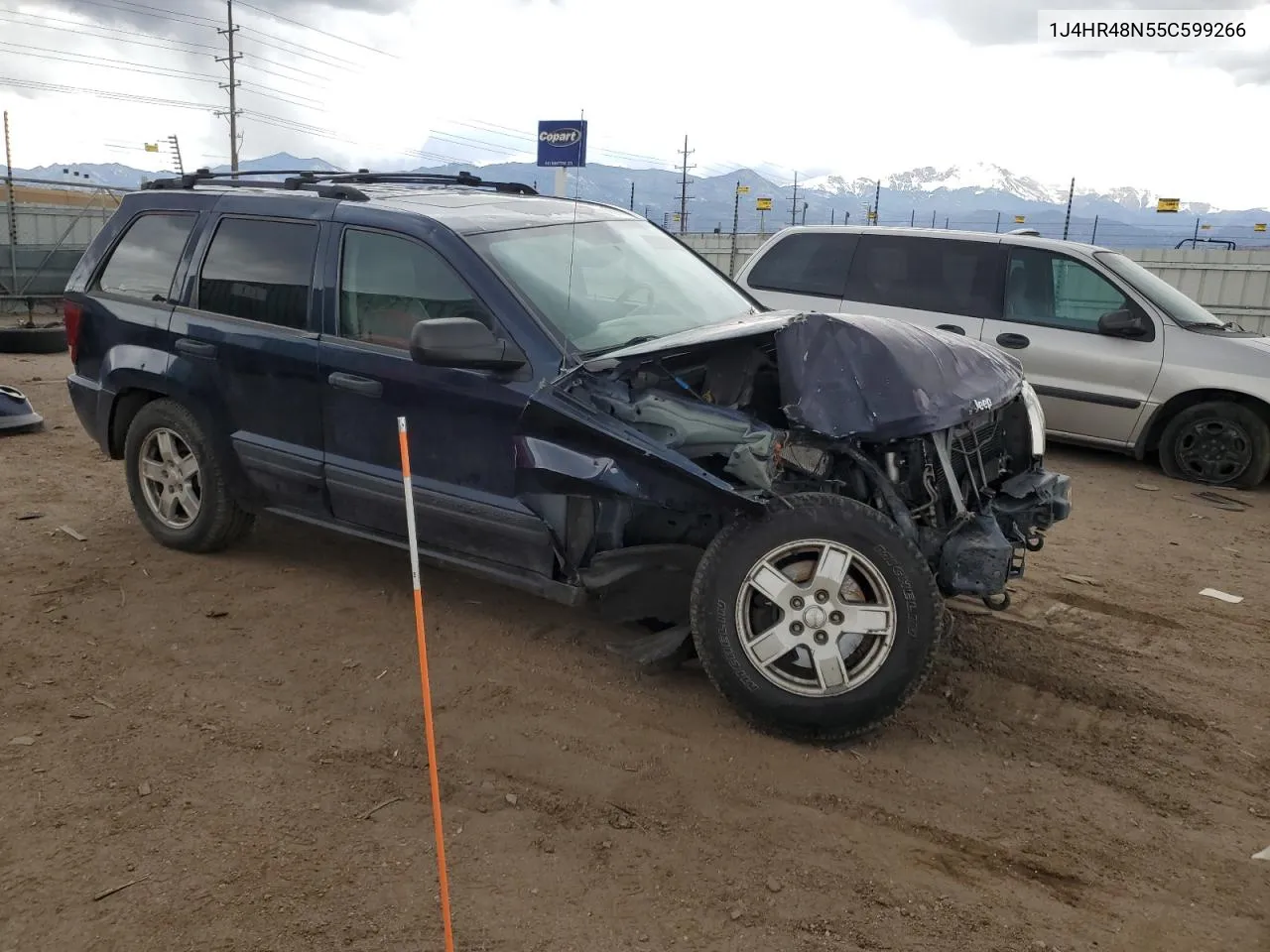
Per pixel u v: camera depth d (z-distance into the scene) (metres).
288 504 4.98
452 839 3.15
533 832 3.20
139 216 5.52
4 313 17.78
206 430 5.14
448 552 4.44
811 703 3.67
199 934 2.71
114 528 5.96
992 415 4.25
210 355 5.01
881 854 3.14
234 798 3.34
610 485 3.79
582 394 3.92
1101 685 4.35
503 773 3.53
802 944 2.73
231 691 4.07
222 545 5.46
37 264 18.70
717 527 3.99
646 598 4.07
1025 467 4.53
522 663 4.35
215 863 3.00
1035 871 3.09
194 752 3.62
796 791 3.46
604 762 3.61
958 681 4.33
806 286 9.36
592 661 4.38
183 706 3.94
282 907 2.81
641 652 4.05
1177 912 2.92
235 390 4.96
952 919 2.85
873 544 3.58
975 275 8.83
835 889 2.97
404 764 3.57
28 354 13.41
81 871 2.96
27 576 5.18
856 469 3.90
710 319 4.73
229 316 5.00
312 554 5.57
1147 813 3.43
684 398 3.92
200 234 5.18
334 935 2.71
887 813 3.36
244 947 2.66
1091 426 8.60
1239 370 7.96
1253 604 5.46
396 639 4.56
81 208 20.47
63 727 3.77
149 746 3.65
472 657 4.39
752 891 2.95
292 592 5.05
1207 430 8.20
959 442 4.00
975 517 3.77
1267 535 6.86
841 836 3.23
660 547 3.93
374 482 4.51
